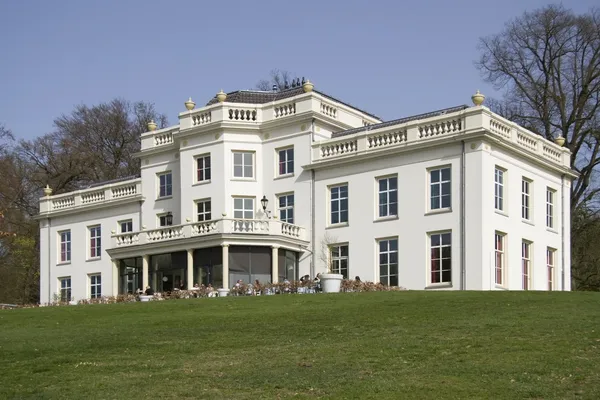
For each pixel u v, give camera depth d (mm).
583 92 59875
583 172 59531
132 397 19062
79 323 30734
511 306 29438
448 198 45938
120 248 54531
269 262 50281
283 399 18484
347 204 49469
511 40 62750
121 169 87812
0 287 76500
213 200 52781
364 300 33219
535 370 19797
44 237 63719
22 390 19922
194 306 34312
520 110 63219
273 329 26891
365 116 55594
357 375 20141
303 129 51375
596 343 22172
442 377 19625
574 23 60344
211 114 53531
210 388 19578
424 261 46188
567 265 51562
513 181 47406
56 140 86562
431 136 46719
